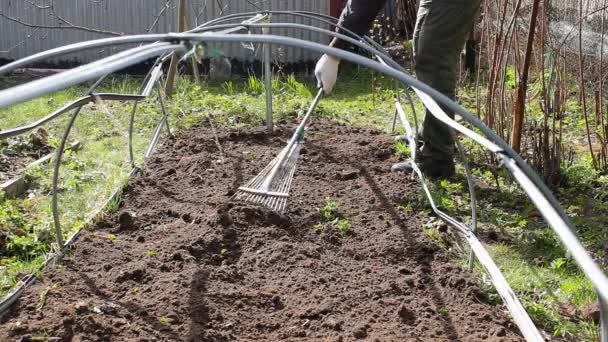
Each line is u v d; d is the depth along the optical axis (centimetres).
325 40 1112
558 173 596
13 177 571
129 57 217
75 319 344
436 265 429
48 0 1139
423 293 395
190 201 519
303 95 873
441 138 577
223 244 446
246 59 1104
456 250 454
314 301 380
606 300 167
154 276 397
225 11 1111
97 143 671
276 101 809
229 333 345
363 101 877
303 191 542
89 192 537
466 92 880
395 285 399
